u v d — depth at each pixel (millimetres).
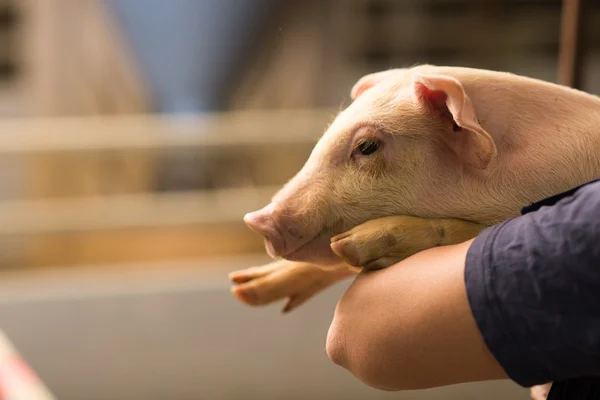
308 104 4027
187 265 3119
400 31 4242
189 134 3309
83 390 2555
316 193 1100
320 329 2580
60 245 3578
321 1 3951
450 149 1091
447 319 983
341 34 4082
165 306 2607
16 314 2555
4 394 1599
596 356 946
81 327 2570
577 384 1026
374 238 1048
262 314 2594
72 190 3801
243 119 3559
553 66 4293
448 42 4336
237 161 3662
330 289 2574
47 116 3963
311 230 1098
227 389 2582
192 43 3914
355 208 1095
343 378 2572
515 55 4320
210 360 2584
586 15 1354
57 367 2551
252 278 1175
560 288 950
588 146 1066
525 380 973
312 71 4012
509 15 4297
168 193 3764
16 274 3533
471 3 4285
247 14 3854
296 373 2582
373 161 1097
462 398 2492
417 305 998
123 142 3258
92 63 3918
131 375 2568
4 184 3832
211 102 4047
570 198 977
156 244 3500
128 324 2584
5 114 4230
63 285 2715
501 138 1082
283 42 3973
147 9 3818
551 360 960
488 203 1076
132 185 3809
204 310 2611
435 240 1059
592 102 1091
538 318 955
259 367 2586
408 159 1091
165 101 4023
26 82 4195
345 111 1134
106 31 3875
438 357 994
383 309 1017
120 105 3969
